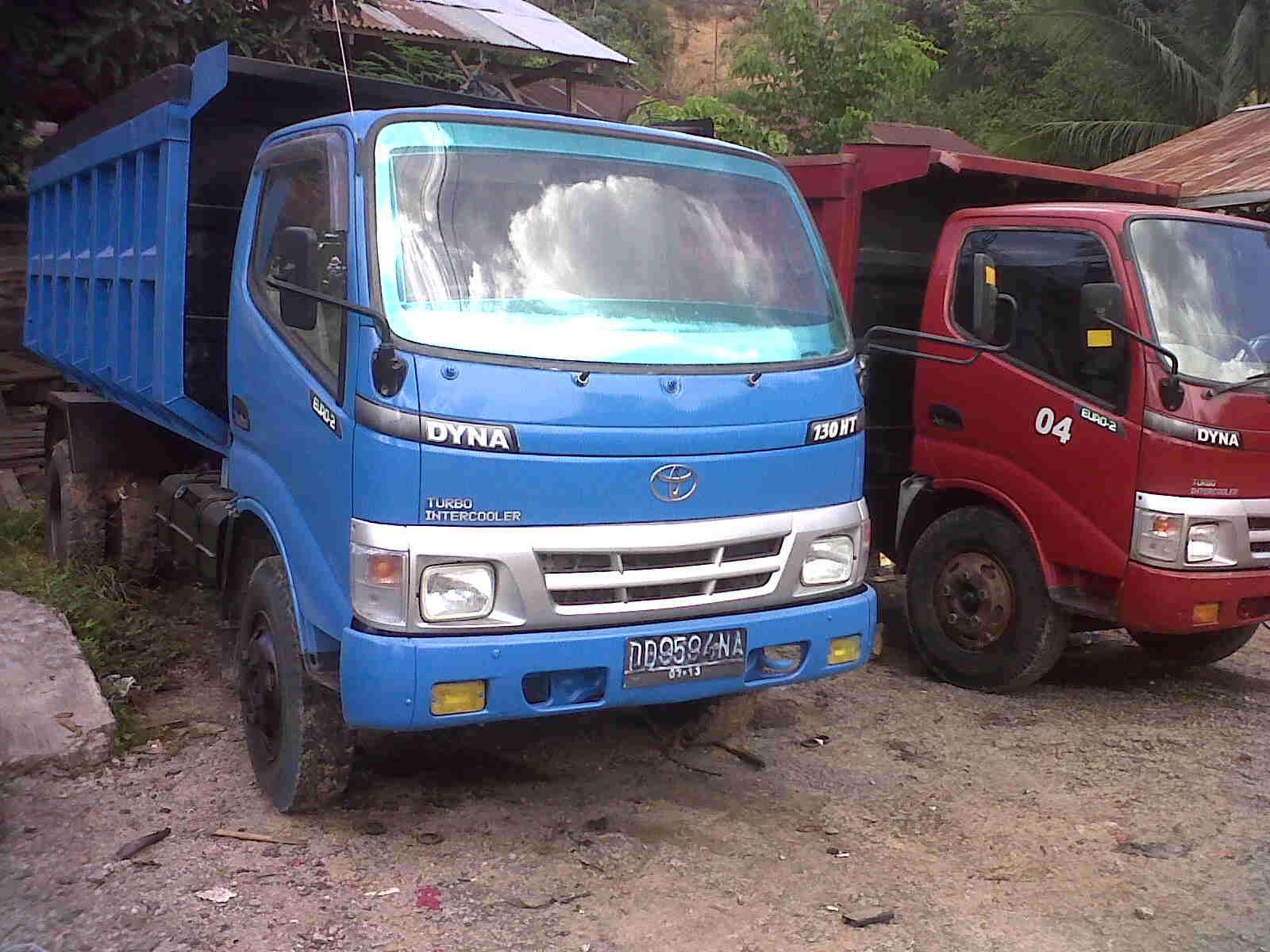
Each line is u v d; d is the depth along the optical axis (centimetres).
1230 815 450
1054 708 574
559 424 361
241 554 473
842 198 624
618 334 385
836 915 365
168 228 500
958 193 692
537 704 366
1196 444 523
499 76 1617
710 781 469
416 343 356
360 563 353
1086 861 408
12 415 1020
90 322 637
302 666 403
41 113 1185
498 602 356
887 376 672
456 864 391
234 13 1027
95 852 392
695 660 381
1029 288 580
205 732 500
